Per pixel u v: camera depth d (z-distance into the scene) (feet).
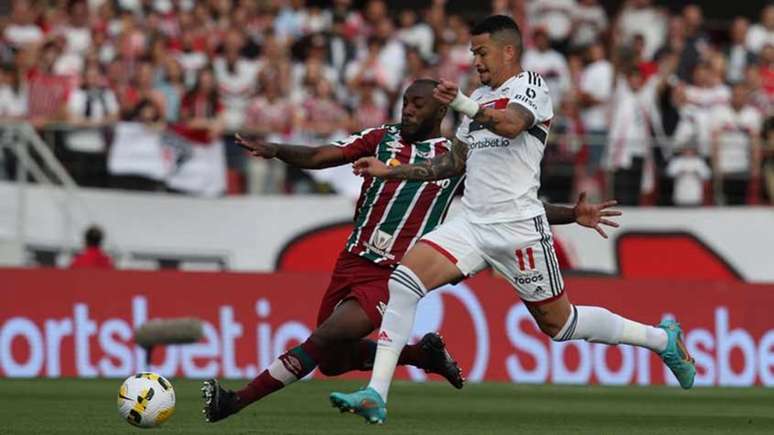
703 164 192.24
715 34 238.89
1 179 175.83
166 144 181.27
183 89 189.16
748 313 162.61
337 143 90.68
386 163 90.43
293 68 200.23
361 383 147.43
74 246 177.78
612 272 188.65
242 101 192.44
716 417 110.11
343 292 91.40
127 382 87.45
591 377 157.69
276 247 183.83
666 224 189.88
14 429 87.92
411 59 195.42
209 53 193.47
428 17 210.59
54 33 199.11
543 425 98.89
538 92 82.07
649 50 218.59
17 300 149.07
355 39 205.87
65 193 177.68
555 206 89.61
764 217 191.83
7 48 200.44
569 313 86.43
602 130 194.90
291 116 188.34
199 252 181.78
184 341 138.00
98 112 183.83
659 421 105.19
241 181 184.75
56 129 178.19
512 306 158.10
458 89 77.92
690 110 198.59
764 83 207.00
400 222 90.43
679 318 161.17
